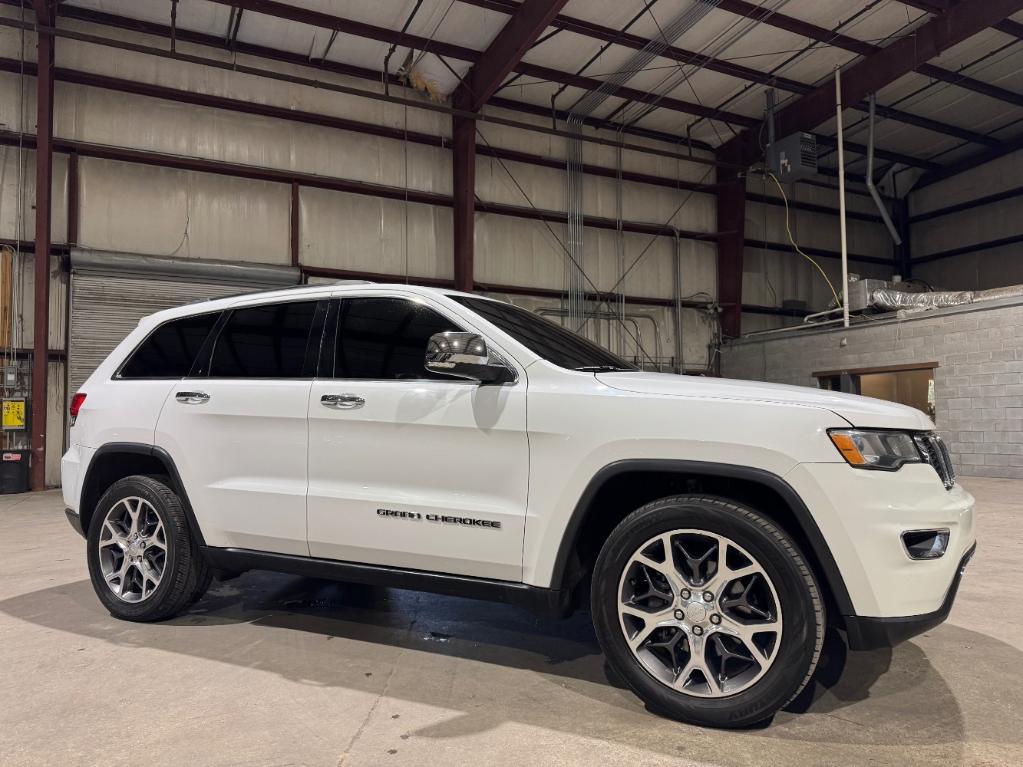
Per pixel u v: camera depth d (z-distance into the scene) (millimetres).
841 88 12844
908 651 2844
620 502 2562
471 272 12453
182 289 10492
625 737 2059
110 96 10312
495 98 13242
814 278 17391
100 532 3295
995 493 8258
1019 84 13602
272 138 11422
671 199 15477
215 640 2955
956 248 17375
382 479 2656
